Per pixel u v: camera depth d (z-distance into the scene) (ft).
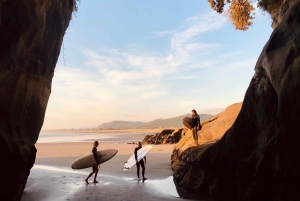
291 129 13.91
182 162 29.91
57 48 23.20
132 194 23.29
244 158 19.06
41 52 19.80
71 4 24.38
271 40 17.17
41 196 22.27
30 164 20.97
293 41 14.78
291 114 13.87
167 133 101.81
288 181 14.33
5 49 15.49
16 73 16.71
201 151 25.46
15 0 16.12
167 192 24.47
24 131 17.60
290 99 13.94
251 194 17.34
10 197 16.55
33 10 17.60
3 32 15.42
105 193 23.61
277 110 16.28
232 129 21.08
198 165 24.25
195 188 23.81
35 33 18.12
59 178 31.68
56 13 21.45
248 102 19.71
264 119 17.56
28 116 18.21
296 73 13.74
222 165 21.20
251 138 19.01
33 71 18.79
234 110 38.81
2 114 15.43
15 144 16.08
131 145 100.53
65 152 70.49
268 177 16.38
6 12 15.56
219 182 21.38
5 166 15.58
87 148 86.33
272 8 31.53
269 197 16.22
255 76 19.25
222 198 20.89
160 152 66.13
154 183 28.96
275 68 15.65
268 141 16.74
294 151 13.82
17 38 16.37
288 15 16.31
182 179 27.32
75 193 23.53
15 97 16.65
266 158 16.51
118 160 50.49
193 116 31.76
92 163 29.09
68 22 25.00
